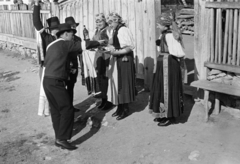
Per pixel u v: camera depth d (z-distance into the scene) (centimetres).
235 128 462
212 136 446
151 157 406
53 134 496
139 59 650
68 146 440
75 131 501
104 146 447
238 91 445
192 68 746
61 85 429
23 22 1108
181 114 524
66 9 831
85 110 579
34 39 1048
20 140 478
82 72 675
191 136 450
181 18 1284
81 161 411
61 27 431
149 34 611
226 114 506
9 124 541
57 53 422
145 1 607
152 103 484
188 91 567
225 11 502
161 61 461
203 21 510
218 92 498
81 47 429
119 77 498
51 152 438
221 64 495
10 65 1002
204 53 520
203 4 505
